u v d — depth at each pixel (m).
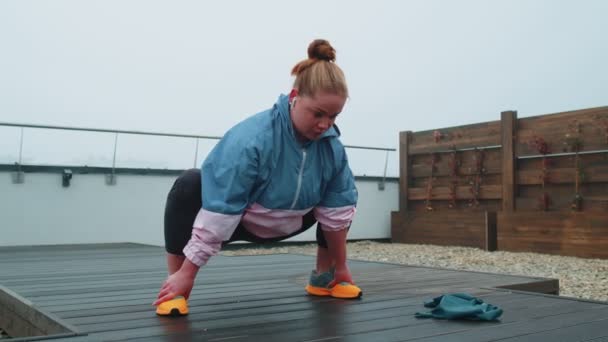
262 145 1.86
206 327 1.76
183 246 2.04
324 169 2.11
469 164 7.88
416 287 2.71
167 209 2.03
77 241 6.47
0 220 6.09
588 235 6.19
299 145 1.98
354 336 1.63
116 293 2.50
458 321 1.85
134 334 1.66
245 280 2.97
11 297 2.41
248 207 1.99
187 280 1.97
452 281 2.94
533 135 7.01
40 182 6.30
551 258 6.18
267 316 1.94
